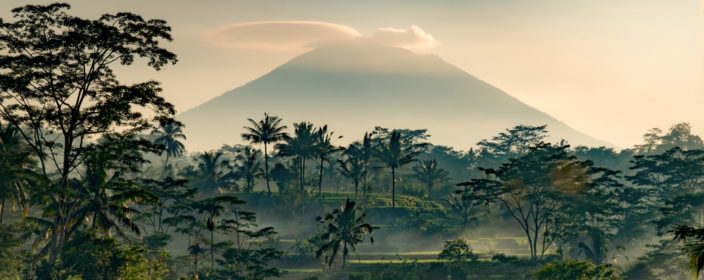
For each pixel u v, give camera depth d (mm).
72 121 66812
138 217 101438
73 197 71312
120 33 65062
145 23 66000
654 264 94812
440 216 144750
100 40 64062
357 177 152500
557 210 109312
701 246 27469
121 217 74438
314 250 107188
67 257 66688
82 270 65375
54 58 63406
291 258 105812
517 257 106500
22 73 63438
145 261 67875
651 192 132250
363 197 146625
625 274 95875
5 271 69938
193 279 77812
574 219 109438
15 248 74438
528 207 133250
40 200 71500
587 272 75188
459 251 94188
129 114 68188
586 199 113000
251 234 91812
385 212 142500
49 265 65000
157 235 90625
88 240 68750
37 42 63656
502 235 132750
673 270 93250
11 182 75000
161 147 71875
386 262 102125
